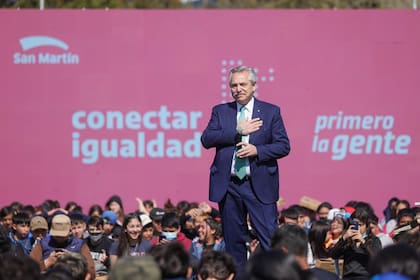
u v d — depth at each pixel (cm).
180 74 4150
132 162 4131
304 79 4150
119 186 4125
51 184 4125
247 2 7338
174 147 4138
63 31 4150
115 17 4153
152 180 4125
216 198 2120
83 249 2581
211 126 2139
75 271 1766
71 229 2823
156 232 3067
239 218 2130
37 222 2844
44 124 4134
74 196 4125
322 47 4156
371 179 4138
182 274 1532
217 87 4153
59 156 4131
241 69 2111
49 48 4150
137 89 4147
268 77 4150
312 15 4153
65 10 4150
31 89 4134
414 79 4156
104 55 4153
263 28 4150
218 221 2748
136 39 4153
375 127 4156
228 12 4147
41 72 4147
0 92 4134
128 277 1317
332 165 4144
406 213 2909
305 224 3152
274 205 2128
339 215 2550
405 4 6894
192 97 4144
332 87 4153
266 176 2102
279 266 1205
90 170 4128
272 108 2114
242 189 2105
